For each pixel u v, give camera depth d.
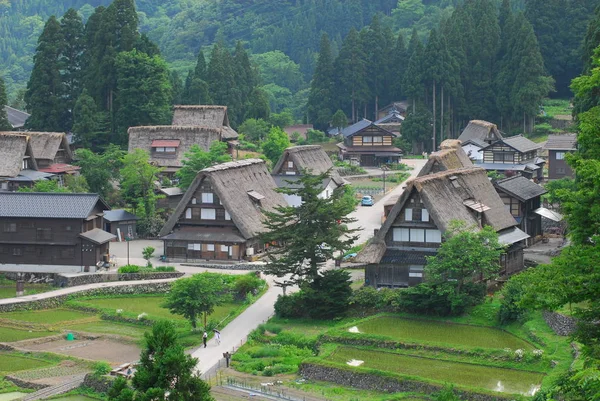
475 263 75.56
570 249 47.84
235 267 92.69
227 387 62.78
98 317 82.38
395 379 61.97
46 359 71.81
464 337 70.50
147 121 136.50
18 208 93.38
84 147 134.75
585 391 41.41
